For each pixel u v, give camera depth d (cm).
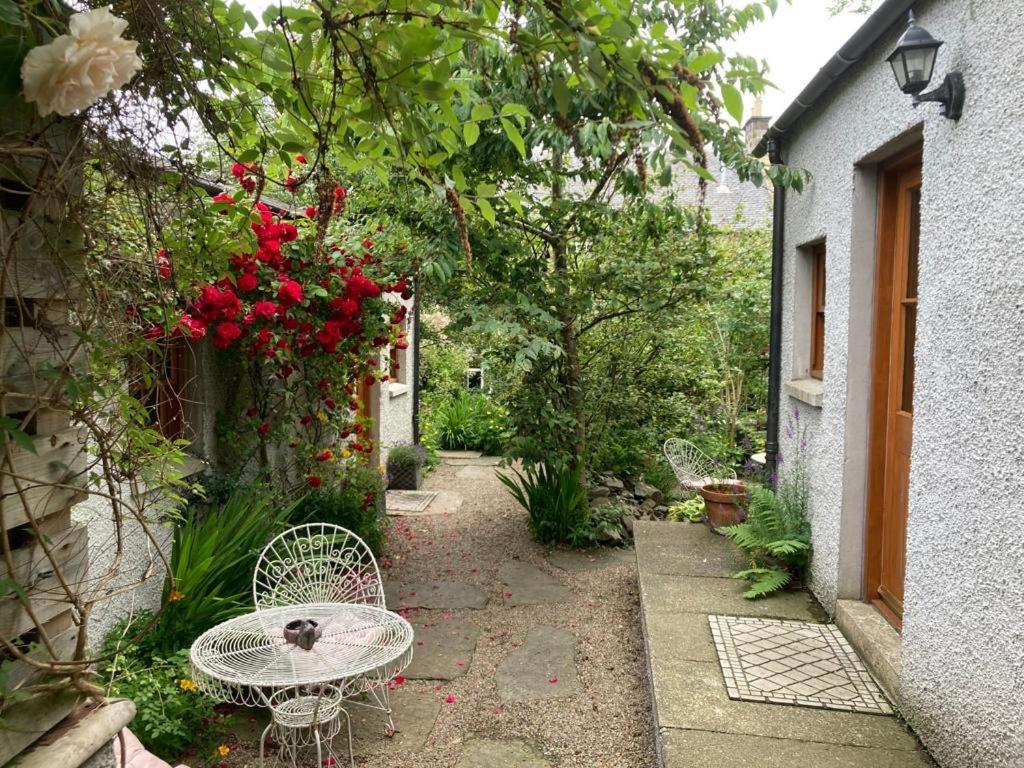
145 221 141
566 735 322
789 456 475
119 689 284
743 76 146
